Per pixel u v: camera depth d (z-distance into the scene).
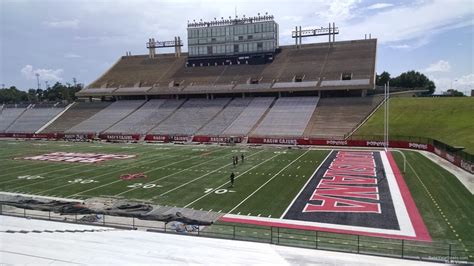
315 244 19.47
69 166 43.78
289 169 40.16
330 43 86.50
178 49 99.38
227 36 89.00
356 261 15.11
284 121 68.19
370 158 46.12
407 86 127.62
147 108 83.19
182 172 39.56
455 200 27.73
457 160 39.94
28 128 83.19
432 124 59.50
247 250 15.97
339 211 25.75
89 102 92.38
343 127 63.38
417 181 33.72
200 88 81.88
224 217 24.77
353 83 71.31
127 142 68.00
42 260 13.62
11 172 40.44
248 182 34.53
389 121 63.28
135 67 98.12
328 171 38.75
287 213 25.45
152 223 23.12
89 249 15.08
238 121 70.94
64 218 23.64
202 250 15.64
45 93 160.75
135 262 13.76
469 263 15.24
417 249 18.97
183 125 73.00
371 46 82.44
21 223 20.61
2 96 152.75
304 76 77.44
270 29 85.69
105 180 36.19
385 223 23.22
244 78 82.06
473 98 67.56
